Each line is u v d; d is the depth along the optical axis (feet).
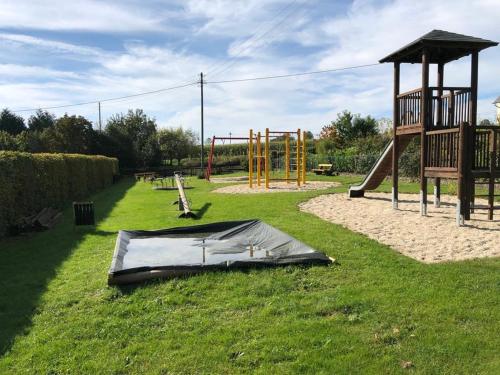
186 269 16.40
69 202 48.70
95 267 18.98
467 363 10.14
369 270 17.06
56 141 103.09
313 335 11.55
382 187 54.29
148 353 10.89
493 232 25.23
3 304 14.67
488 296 14.02
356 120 111.45
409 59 36.35
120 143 118.11
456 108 32.58
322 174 86.89
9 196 28.94
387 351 10.71
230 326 12.21
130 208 42.34
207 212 36.63
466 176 28.25
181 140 149.28
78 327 12.51
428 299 13.84
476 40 30.09
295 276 16.31
